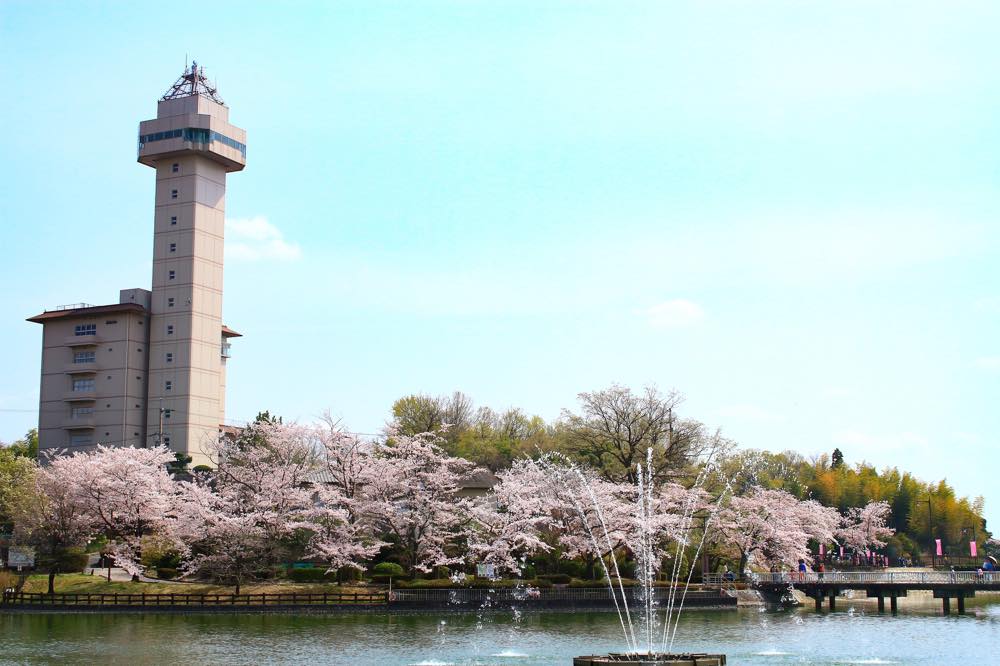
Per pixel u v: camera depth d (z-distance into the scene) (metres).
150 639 66.69
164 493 100.75
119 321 148.25
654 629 74.81
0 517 92.56
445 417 162.38
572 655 60.16
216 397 151.38
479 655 60.09
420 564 94.69
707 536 103.81
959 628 76.56
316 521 94.44
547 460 110.00
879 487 184.75
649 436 105.31
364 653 60.62
